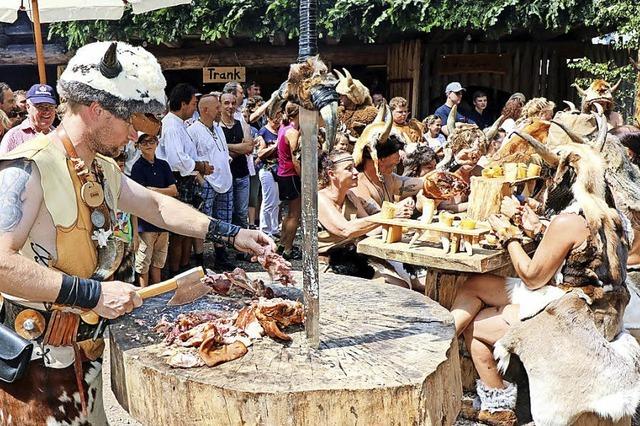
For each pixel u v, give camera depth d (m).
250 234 2.52
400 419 1.85
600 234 2.98
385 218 3.46
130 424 3.58
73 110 2.04
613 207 3.14
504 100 10.05
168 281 2.18
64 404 2.12
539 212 3.39
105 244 2.12
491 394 3.43
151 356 2.07
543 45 9.88
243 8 8.13
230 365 1.99
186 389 1.89
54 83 10.91
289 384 1.85
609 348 2.95
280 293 2.67
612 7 7.16
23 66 10.58
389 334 2.24
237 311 2.44
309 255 2.07
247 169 7.00
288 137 6.39
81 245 2.07
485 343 3.39
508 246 3.18
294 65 1.95
